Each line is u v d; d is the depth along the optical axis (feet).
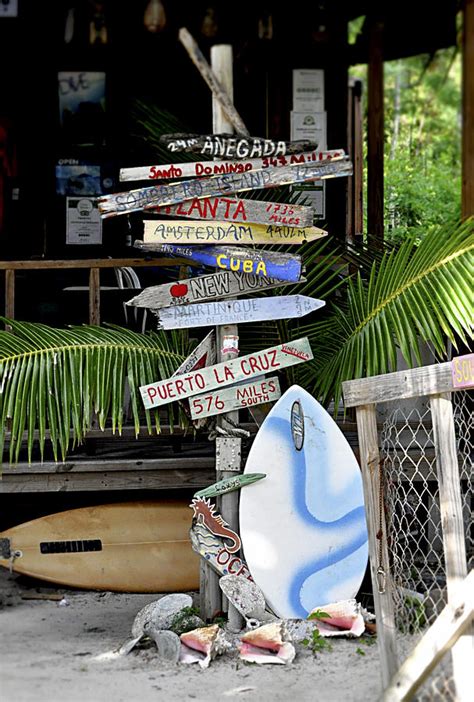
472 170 23.26
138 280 23.79
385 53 29.71
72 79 27.30
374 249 19.74
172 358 17.19
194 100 27.76
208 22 27.09
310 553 16.20
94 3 26.30
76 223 27.25
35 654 15.24
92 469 18.75
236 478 16.24
